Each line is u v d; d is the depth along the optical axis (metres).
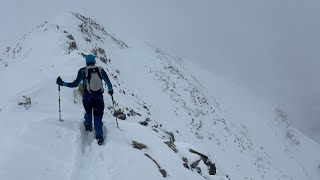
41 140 8.20
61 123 9.27
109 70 30.47
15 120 9.02
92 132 9.51
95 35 41.09
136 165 8.50
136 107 19.78
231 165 40.09
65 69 15.59
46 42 26.75
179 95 43.97
